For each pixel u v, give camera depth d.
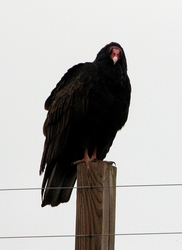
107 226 7.09
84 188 7.22
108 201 7.18
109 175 7.27
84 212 7.13
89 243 6.98
